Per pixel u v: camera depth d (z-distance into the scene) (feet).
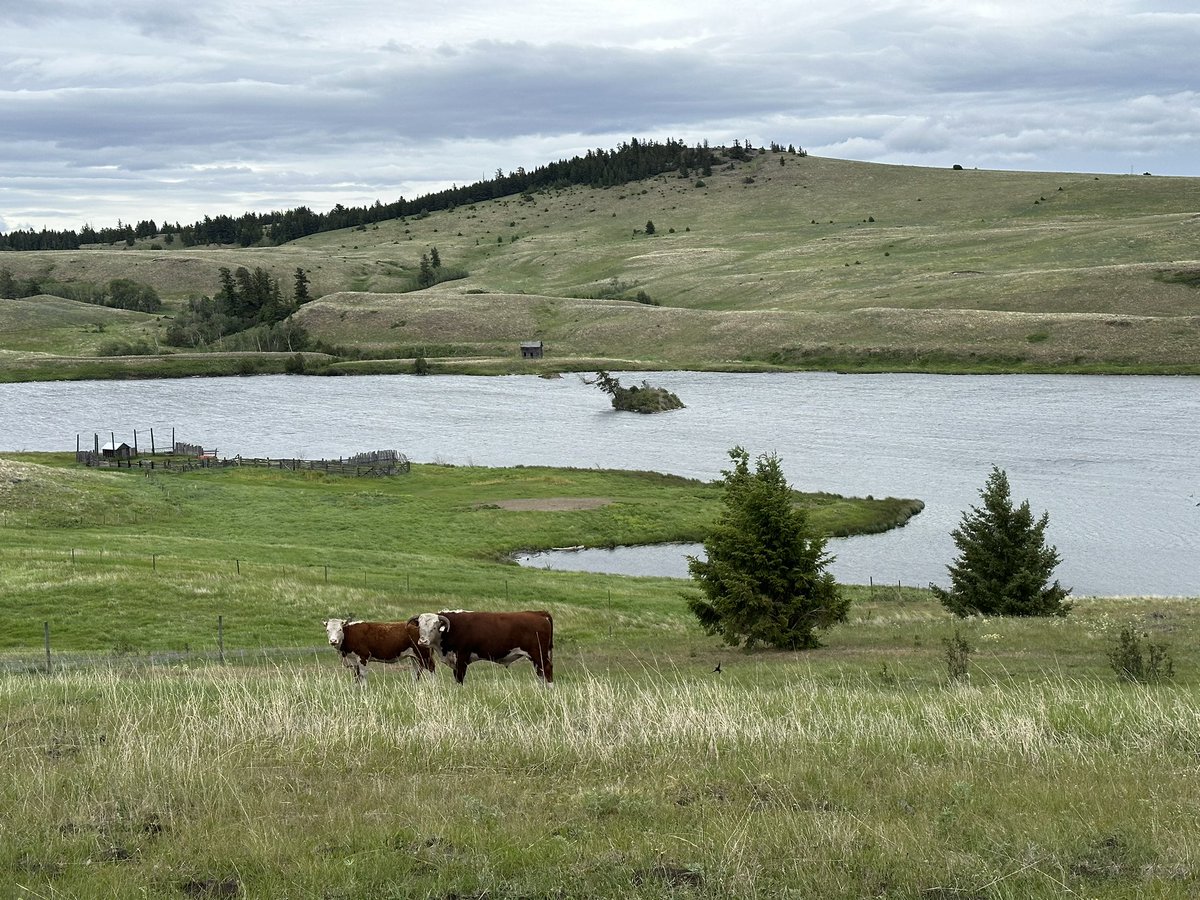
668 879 27.76
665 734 44.04
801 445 331.36
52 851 30.04
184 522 212.84
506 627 69.00
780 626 106.63
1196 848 28.76
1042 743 42.45
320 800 35.06
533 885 27.53
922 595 163.73
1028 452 310.86
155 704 53.26
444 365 645.51
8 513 199.93
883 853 29.04
